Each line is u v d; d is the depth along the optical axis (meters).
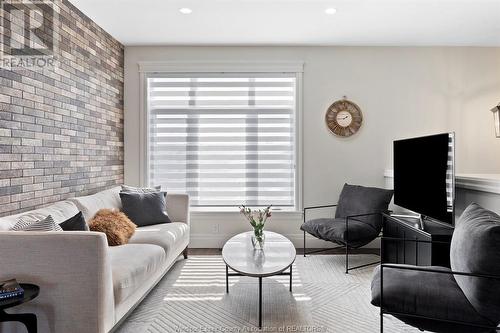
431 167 2.70
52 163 2.78
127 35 3.86
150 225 3.33
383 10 3.19
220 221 4.21
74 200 2.79
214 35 3.85
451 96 4.20
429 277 1.89
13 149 2.33
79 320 1.72
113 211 2.90
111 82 3.89
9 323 1.76
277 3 3.07
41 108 2.64
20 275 1.72
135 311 2.42
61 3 2.91
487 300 1.51
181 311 2.42
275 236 3.06
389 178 4.09
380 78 4.20
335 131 4.17
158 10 3.21
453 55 4.19
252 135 4.26
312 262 3.58
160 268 2.65
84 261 1.71
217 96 4.24
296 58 4.20
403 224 2.91
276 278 3.09
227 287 2.75
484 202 2.58
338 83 4.20
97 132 3.57
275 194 4.27
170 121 4.27
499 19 3.39
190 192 4.30
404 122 4.20
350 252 3.99
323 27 3.60
